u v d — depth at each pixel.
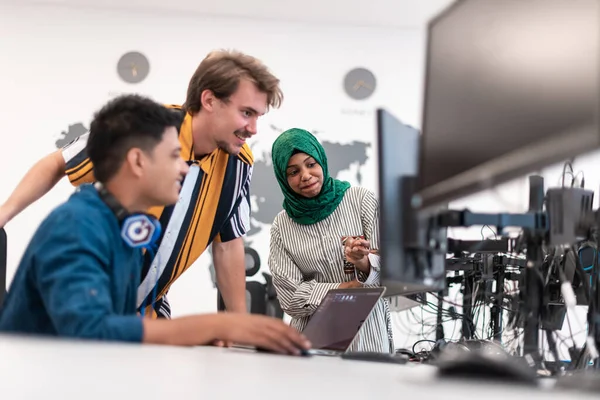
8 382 0.55
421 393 0.59
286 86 5.25
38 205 4.91
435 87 1.17
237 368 0.79
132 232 1.35
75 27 5.15
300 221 2.41
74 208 1.28
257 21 5.27
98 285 1.20
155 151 1.40
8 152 5.02
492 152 1.02
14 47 5.09
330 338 1.56
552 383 0.78
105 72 5.14
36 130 5.06
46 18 5.13
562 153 0.89
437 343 1.80
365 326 2.20
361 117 5.27
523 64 0.98
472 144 1.06
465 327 2.27
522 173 0.96
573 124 0.88
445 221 1.34
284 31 5.27
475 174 1.04
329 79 5.27
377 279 2.21
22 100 5.07
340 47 5.30
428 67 1.20
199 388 0.57
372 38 5.32
